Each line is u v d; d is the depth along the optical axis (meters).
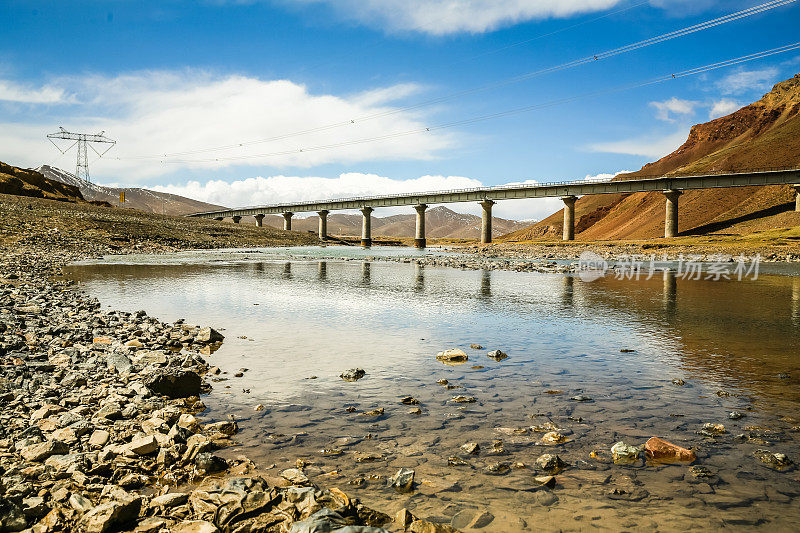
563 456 7.35
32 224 70.75
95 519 5.13
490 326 18.70
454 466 6.97
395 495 6.11
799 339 16.45
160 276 38.78
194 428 8.31
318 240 145.75
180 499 5.75
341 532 4.83
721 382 11.40
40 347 13.41
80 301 22.98
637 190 127.94
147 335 15.43
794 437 8.12
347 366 12.70
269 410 9.38
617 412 9.37
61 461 6.54
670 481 6.53
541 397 10.27
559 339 16.36
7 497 5.46
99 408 8.91
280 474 6.61
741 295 29.58
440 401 9.98
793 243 82.62
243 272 44.62
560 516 5.63
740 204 173.25
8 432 7.57
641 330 18.02
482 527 5.39
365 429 8.43
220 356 13.68
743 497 6.11
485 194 148.50
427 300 26.36
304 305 23.97
